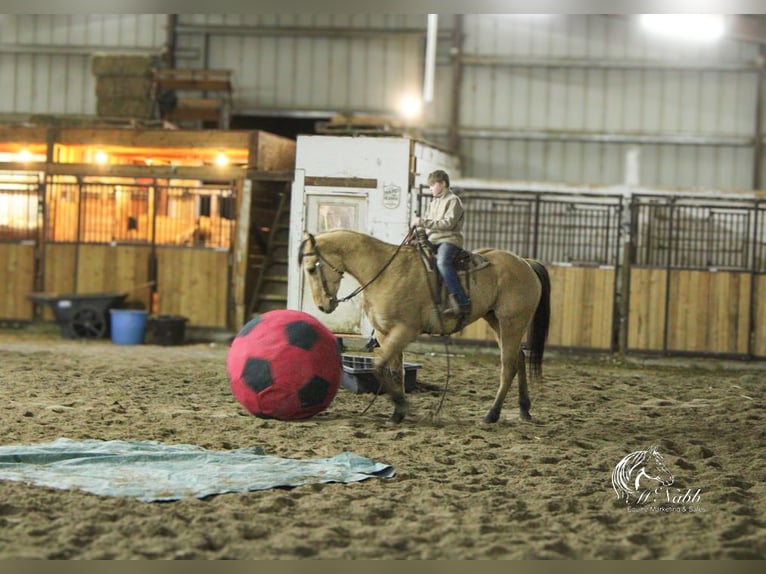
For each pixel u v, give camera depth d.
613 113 23.22
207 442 8.25
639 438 9.20
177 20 24.14
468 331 16.89
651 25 22.91
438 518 6.09
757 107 22.67
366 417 9.86
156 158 19.80
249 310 18.20
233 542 5.53
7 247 18.62
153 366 13.75
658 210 17.55
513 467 7.68
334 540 5.57
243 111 24.02
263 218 18.94
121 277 18.25
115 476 6.85
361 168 16.83
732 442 9.12
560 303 16.88
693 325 16.66
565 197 17.72
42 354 14.74
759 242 17.64
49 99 24.39
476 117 23.59
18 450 7.47
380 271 9.27
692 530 6.03
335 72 23.86
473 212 17.84
